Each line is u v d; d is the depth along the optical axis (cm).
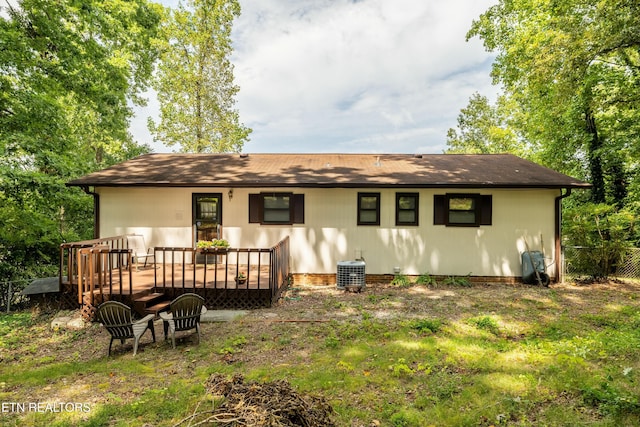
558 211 902
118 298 631
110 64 1145
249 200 920
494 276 912
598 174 1304
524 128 1925
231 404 295
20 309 827
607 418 295
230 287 686
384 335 522
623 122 1214
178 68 1883
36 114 988
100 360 456
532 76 1011
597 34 877
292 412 273
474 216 912
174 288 681
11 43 885
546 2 1184
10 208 1000
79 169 1176
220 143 2020
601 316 609
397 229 916
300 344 494
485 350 457
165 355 469
